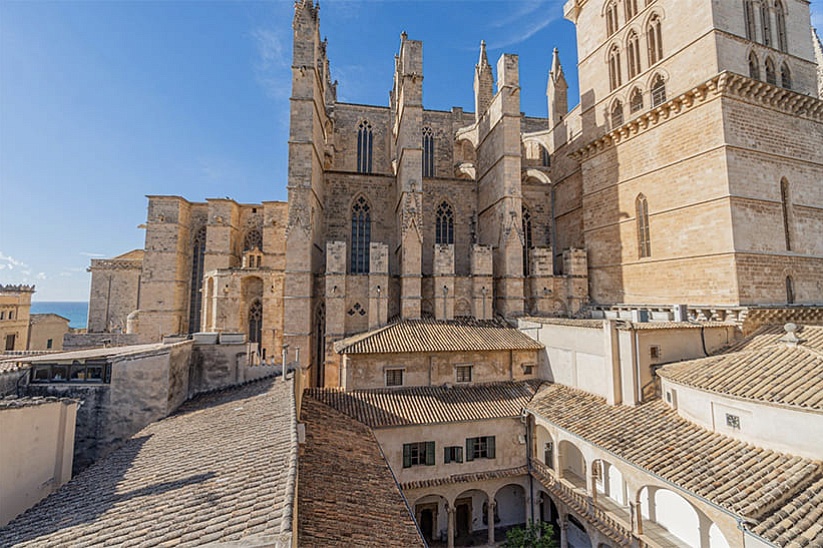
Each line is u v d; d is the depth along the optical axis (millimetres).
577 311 37938
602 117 37156
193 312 54875
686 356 25094
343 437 20281
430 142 55875
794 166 28375
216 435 16156
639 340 24094
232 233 52438
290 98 36531
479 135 46125
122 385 21531
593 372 26859
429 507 28125
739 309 24609
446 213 45781
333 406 26078
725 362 20547
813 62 30250
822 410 14555
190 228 55875
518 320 35406
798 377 16922
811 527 12484
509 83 38250
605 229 36438
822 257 28750
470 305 37438
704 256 27094
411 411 26594
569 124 43438
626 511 22531
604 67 36875
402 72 39969
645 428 21031
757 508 13570
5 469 13867
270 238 50250
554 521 29609
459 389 30016
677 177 29234
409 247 36344
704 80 26625
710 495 14867
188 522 9188
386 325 34938
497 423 27578
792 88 29266
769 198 27000
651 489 22219
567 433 23828
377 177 45094
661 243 30531
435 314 36094
